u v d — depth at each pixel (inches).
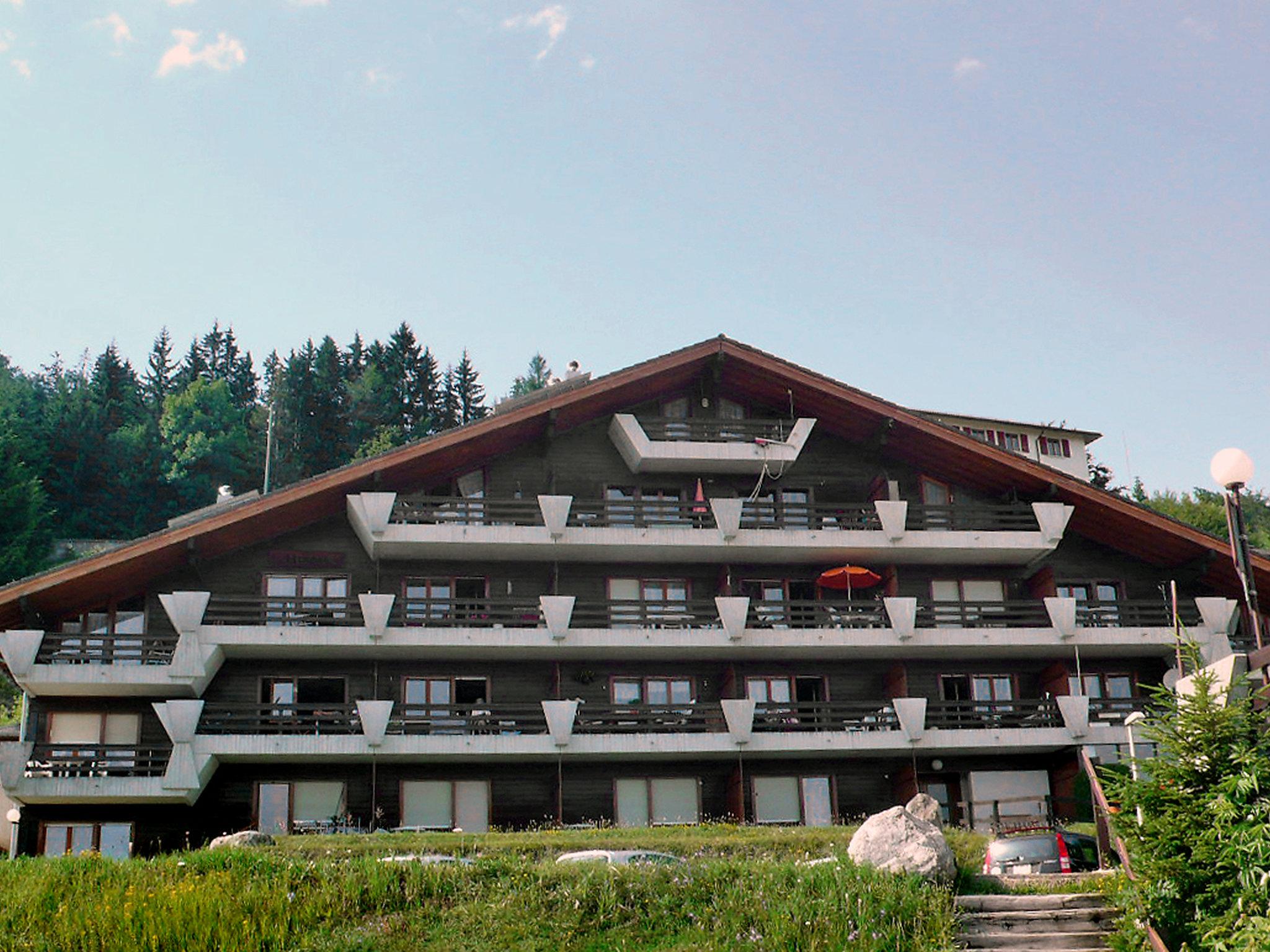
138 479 3944.4
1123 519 1734.7
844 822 1660.9
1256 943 621.3
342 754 1524.4
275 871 846.5
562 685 1665.8
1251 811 665.0
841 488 1782.7
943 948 721.6
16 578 2989.7
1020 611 1744.6
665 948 751.1
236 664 1605.6
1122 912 763.4
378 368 4817.9
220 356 5654.5
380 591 1648.6
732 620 1624.0
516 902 805.2
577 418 1717.5
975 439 1726.1
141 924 768.9
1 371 4963.1
